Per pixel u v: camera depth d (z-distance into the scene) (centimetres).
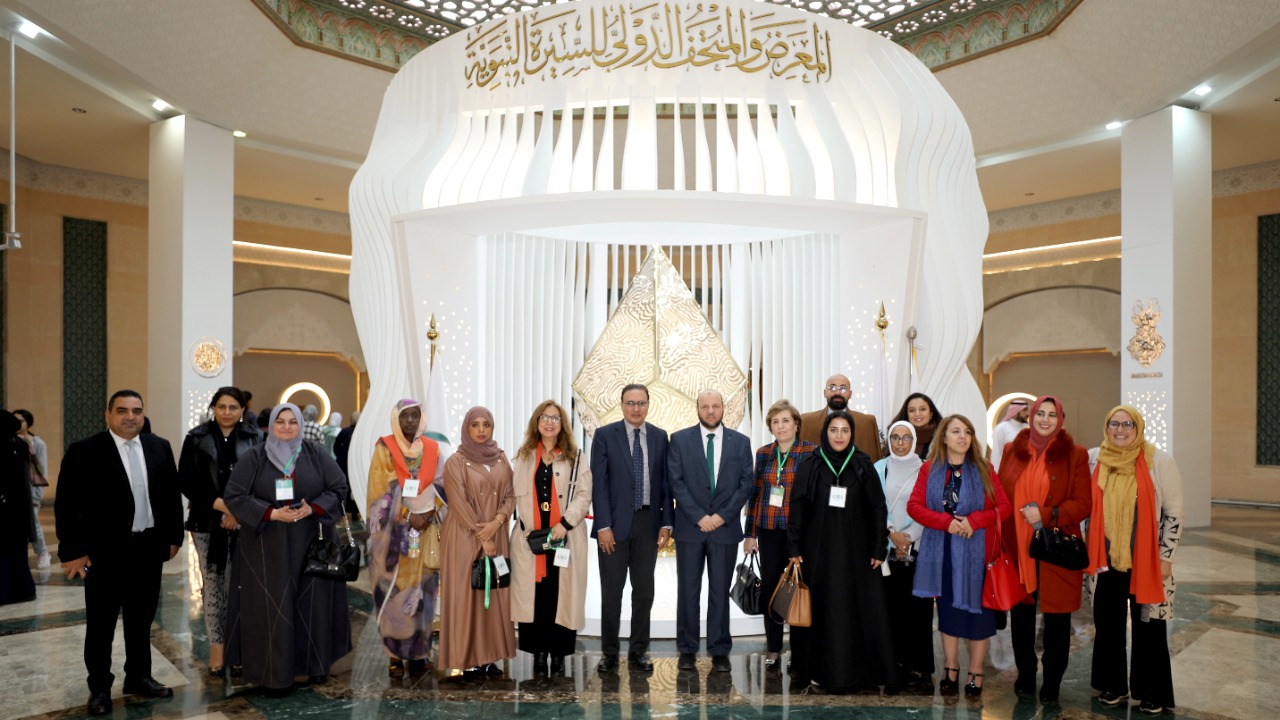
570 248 587
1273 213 1083
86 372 1108
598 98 525
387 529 405
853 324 536
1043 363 1321
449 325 536
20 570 549
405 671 407
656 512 417
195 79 854
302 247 1338
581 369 571
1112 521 348
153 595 374
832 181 530
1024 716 346
